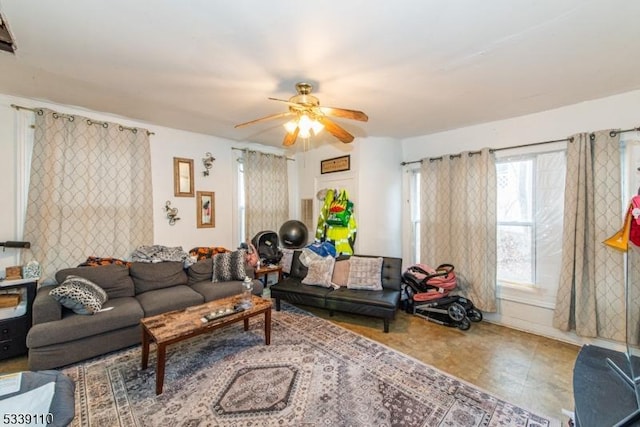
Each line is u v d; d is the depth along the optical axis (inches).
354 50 68.7
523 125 116.6
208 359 91.3
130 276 116.8
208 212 154.5
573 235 102.0
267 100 102.0
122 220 122.6
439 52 69.4
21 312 92.4
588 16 55.5
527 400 73.8
